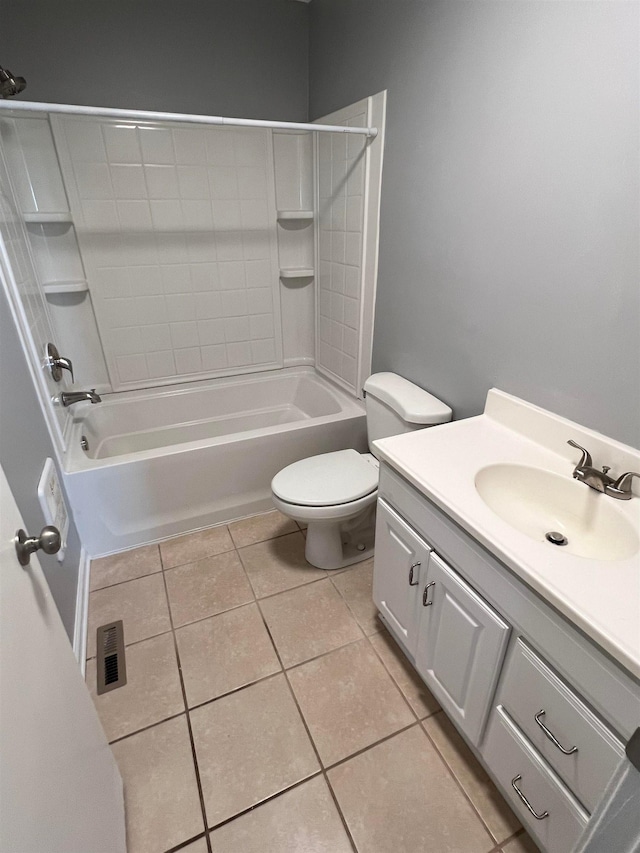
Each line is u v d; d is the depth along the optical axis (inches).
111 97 79.4
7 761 21.6
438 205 61.5
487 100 50.5
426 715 54.1
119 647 62.1
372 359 87.0
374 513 83.7
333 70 81.7
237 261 99.7
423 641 51.4
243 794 46.5
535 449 51.4
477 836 43.5
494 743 42.6
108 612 67.5
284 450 86.4
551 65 42.8
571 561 34.4
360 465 73.8
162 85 82.0
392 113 67.1
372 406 75.8
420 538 48.3
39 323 72.5
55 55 74.3
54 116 77.0
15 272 61.6
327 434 88.6
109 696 55.7
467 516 39.6
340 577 74.6
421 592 49.9
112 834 38.1
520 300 51.7
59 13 72.4
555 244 46.2
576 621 30.0
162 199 88.8
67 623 57.3
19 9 70.4
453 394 65.9
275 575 74.8
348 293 89.5
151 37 78.5
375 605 64.4
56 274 86.4
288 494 67.1
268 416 111.1
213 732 52.0
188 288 97.3
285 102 92.6
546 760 36.7
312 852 42.3
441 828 44.1
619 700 29.0
